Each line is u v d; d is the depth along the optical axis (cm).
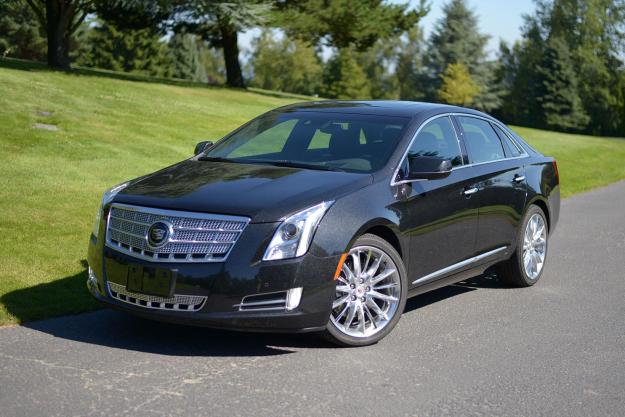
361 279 534
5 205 923
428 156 589
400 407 428
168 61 8881
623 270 829
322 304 499
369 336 538
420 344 548
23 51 6556
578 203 1416
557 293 721
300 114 664
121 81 2714
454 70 9388
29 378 448
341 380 467
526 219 730
